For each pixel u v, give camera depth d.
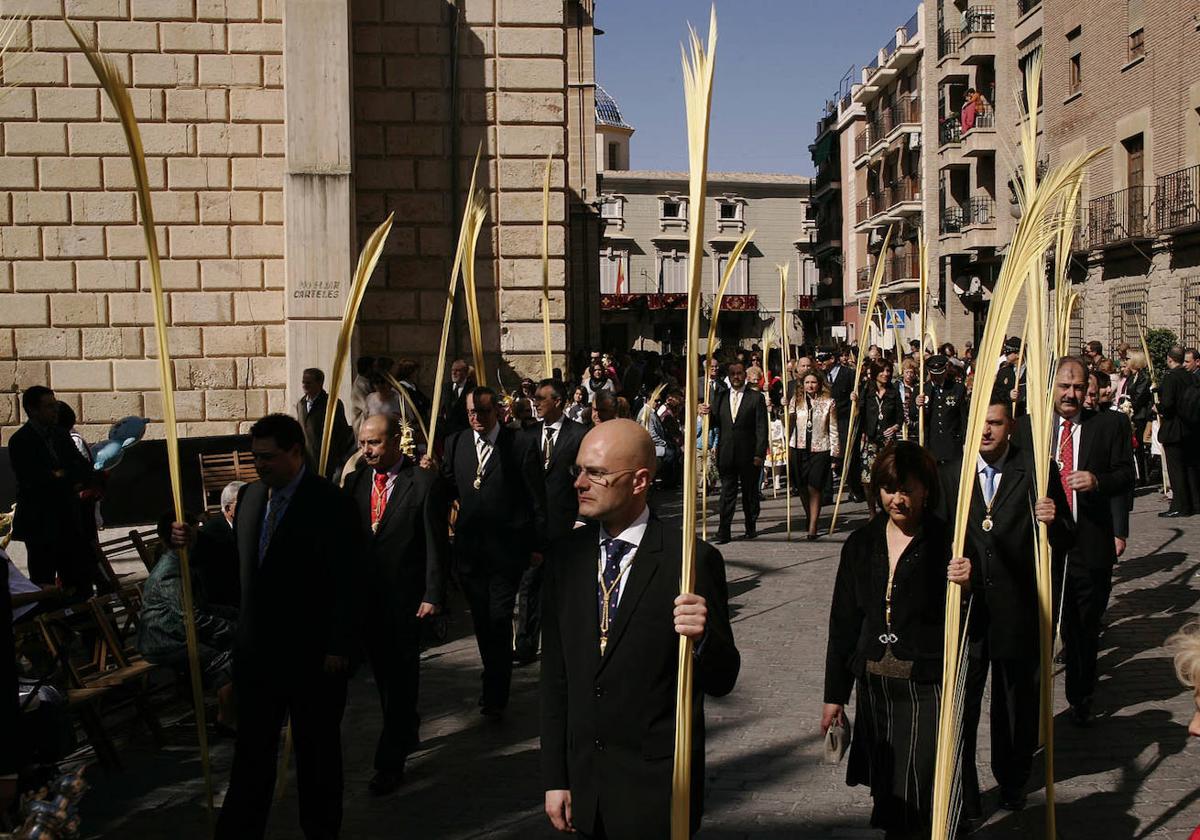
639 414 20.09
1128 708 7.16
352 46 16.30
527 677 8.45
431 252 16.62
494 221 16.75
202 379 15.71
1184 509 15.17
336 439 12.74
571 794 3.64
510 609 7.38
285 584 5.09
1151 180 26.75
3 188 15.27
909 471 4.44
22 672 6.04
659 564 3.63
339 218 15.38
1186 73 24.98
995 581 5.38
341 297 15.38
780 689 7.79
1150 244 26.33
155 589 6.78
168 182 15.60
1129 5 27.89
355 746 6.94
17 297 15.34
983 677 5.07
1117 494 6.77
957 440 13.87
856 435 17.64
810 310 67.62
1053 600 6.45
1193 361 17.06
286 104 15.26
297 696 5.09
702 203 3.02
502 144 16.69
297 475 5.23
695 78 2.98
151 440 15.27
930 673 4.37
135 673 6.84
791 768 6.26
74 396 15.47
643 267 73.69
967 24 39.19
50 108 15.31
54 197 15.37
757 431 14.24
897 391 17.53
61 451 10.44
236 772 5.02
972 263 40.91
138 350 15.59
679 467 20.50
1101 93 29.42
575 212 36.41
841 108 60.78
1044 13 33.31
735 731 6.92
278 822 5.76
